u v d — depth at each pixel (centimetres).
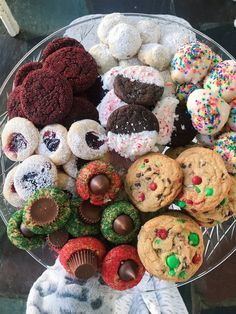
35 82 29
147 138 28
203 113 28
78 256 27
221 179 27
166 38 33
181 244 27
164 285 33
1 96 34
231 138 29
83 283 29
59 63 30
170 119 29
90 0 44
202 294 39
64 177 29
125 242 28
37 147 29
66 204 27
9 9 42
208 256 34
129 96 29
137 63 32
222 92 30
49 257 33
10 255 40
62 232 28
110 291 29
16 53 44
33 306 29
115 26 31
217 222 29
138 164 29
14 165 33
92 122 29
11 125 29
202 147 29
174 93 31
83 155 28
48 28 44
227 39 42
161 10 43
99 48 32
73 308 28
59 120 29
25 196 29
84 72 30
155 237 27
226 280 39
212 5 43
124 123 28
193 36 34
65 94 29
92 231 28
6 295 40
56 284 29
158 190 27
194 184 28
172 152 30
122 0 43
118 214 27
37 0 45
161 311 32
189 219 29
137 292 32
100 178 27
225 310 39
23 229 28
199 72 30
